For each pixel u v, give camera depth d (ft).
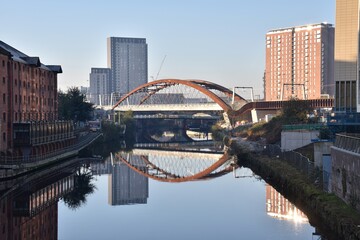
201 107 586.45
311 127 247.91
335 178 134.62
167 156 387.75
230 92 594.65
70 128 361.10
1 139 247.70
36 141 272.92
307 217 144.15
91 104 498.28
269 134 347.15
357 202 114.01
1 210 169.78
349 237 102.12
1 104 248.52
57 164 294.05
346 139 127.65
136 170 299.58
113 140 574.15
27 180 233.76
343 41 215.72
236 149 336.49
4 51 252.21
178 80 592.19
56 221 154.81
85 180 251.80
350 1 214.90
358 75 197.36
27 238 132.67
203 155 390.01
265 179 219.41
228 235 132.77
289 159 213.87
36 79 319.88
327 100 419.74
